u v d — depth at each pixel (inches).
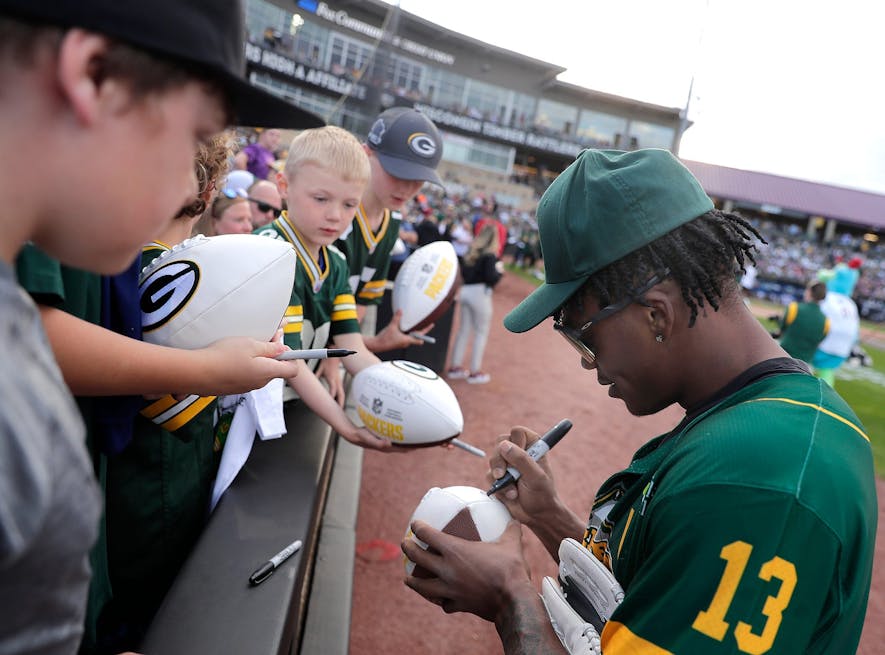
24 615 17.9
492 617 46.3
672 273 37.5
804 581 29.3
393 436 73.3
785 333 291.9
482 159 1565.0
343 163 74.4
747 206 1808.6
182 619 42.3
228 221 116.0
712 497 30.7
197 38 20.5
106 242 21.6
